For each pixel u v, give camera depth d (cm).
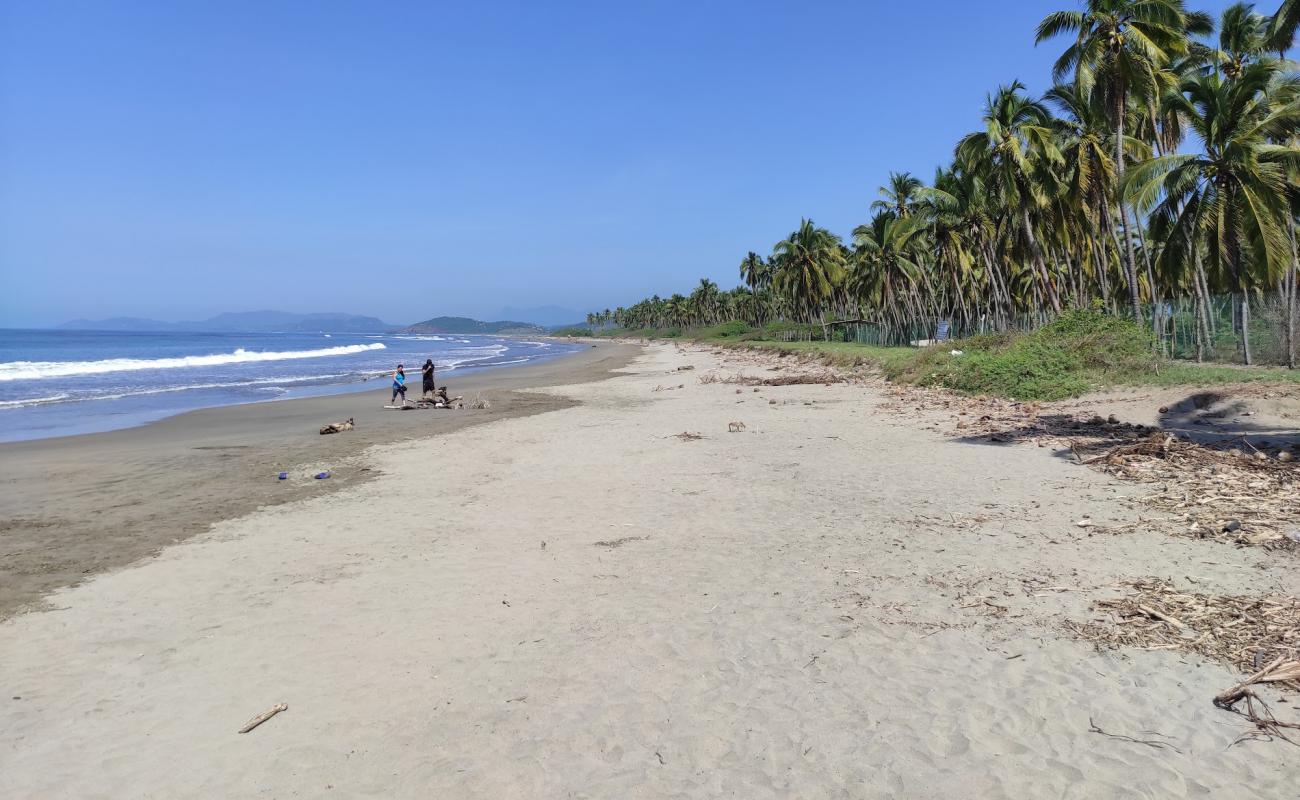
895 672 497
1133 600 584
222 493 1181
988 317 4922
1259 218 2105
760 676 503
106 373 4872
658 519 940
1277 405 1334
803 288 7344
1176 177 2233
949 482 1063
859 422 1780
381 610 652
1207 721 416
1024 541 760
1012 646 525
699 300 14988
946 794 366
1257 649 487
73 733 457
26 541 906
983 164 3275
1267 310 2236
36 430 2050
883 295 6194
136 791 396
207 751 433
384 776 402
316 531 932
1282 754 381
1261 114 2188
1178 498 866
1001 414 1745
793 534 843
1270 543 679
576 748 423
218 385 3816
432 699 488
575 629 598
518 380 4028
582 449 1526
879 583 668
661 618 613
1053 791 364
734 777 389
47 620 645
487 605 657
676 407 2333
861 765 394
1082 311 2455
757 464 1283
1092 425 1462
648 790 380
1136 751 393
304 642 587
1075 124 2981
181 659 561
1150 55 2397
